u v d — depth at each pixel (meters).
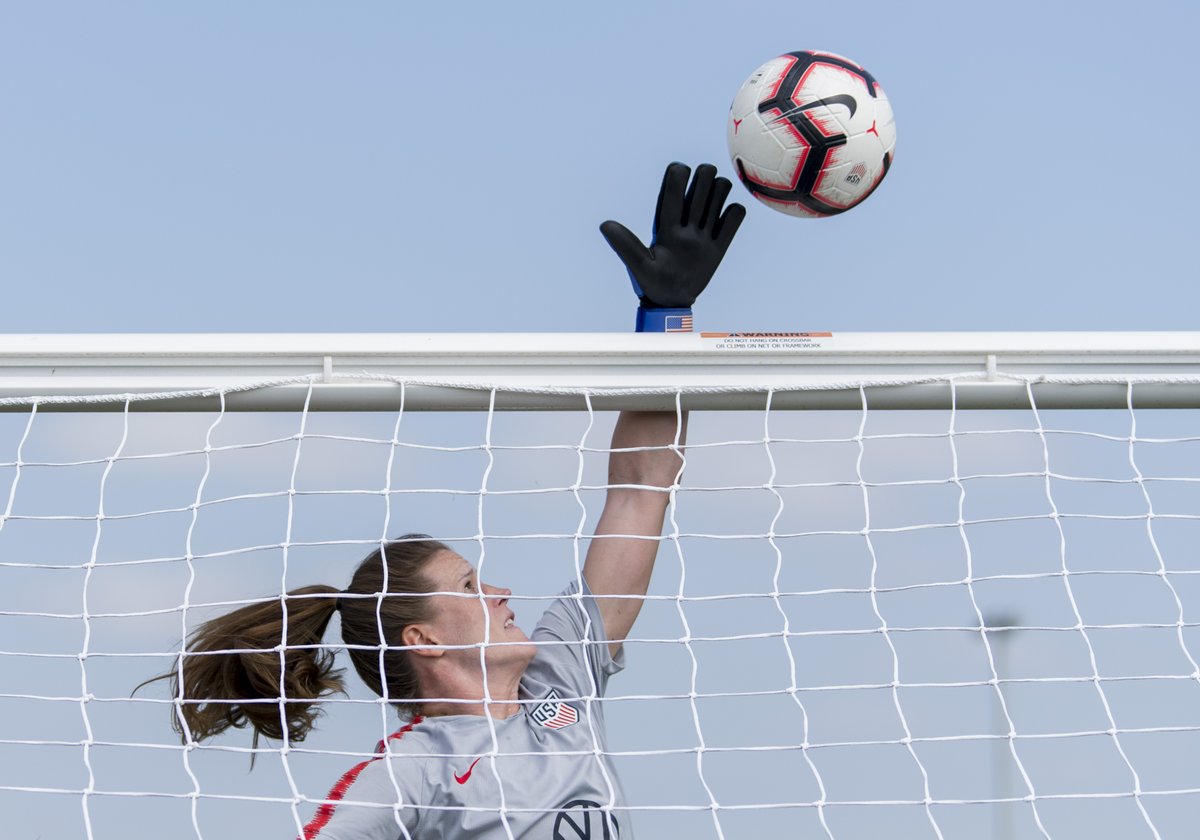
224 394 5.60
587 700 5.46
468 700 5.59
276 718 6.08
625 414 6.23
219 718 6.08
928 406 5.76
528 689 5.94
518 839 5.42
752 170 5.83
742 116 5.83
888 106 5.83
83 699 5.59
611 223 5.63
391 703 5.93
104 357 5.58
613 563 6.13
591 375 5.64
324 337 5.63
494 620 5.98
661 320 5.71
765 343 5.65
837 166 5.71
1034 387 5.72
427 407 5.66
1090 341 5.74
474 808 5.24
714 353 5.63
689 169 5.71
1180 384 5.74
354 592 6.15
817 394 5.69
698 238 5.71
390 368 5.63
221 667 6.07
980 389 5.71
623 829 5.51
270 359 5.62
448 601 5.99
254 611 6.14
